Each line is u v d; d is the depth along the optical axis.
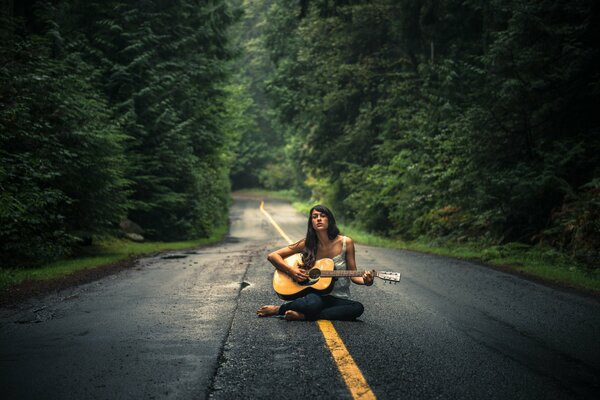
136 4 21.94
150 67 21.31
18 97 11.57
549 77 14.02
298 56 32.47
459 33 23.33
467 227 18.69
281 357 4.17
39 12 18.55
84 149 13.08
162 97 21.69
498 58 14.27
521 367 4.02
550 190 14.04
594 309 6.45
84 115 13.27
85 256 13.58
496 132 15.09
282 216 46.91
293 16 33.28
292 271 5.40
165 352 4.29
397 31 26.31
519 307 6.52
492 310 6.30
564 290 8.04
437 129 20.62
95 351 4.31
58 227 12.78
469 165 15.93
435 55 24.64
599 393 3.50
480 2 18.86
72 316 5.73
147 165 21.23
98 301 6.70
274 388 3.49
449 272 10.17
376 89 29.22
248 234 31.06
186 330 5.04
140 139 20.11
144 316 5.71
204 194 26.27
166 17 23.22
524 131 14.87
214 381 3.61
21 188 11.32
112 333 4.93
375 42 28.97
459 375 3.81
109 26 20.47
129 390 3.42
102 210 14.13
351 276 5.28
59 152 12.16
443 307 6.43
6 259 10.85
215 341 4.62
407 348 4.48
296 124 33.94
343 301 5.49
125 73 19.81
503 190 14.54
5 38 12.95
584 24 13.97
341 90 29.75
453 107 19.25
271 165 81.69
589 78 14.13
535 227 14.80
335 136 32.59
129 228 20.08
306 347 4.45
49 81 12.50
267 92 33.19
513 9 14.26
